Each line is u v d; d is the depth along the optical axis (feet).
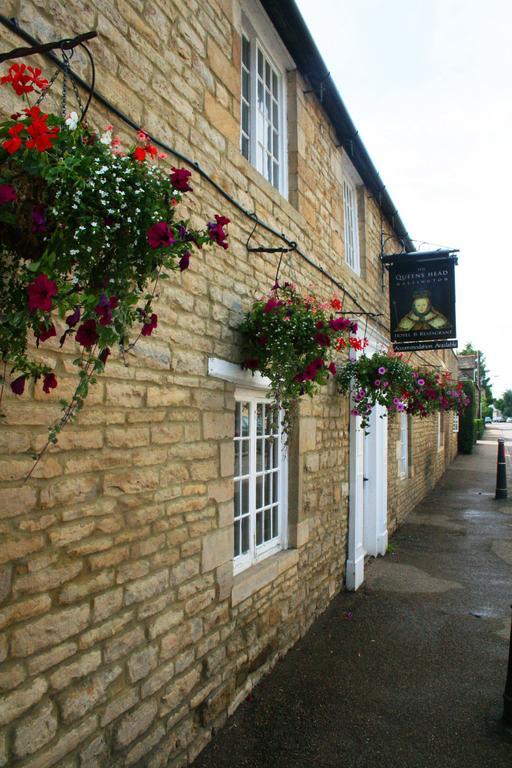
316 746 10.93
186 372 10.39
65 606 7.62
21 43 7.04
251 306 12.98
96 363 5.63
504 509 39.37
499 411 350.84
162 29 10.00
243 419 13.87
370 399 21.06
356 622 17.42
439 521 34.78
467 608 18.86
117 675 8.52
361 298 23.56
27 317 5.11
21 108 7.02
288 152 16.57
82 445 7.94
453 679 13.82
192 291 10.62
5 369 6.68
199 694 10.62
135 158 5.77
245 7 13.79
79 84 7.95
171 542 9.87
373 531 25.84
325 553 18.52
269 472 15.17
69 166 5.07
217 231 6.80
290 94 16.61
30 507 7.10
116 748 8.46
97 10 8.40
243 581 12.38
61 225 5.01
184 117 10.59
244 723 11.64
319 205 18.39
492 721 11.96
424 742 11.17
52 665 7.39
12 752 6.80
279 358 11.64
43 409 7.29
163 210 5.75
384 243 28.30
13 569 6.86
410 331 24.09
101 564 8.25
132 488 8.89
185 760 10.11
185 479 10.29
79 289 5.31
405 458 37.73
